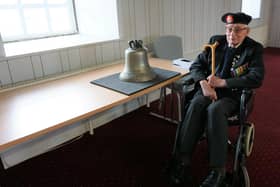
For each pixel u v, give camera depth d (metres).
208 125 1.46
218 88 1.67
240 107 1.49
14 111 1.30
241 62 1.63
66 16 2.48
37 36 2.31
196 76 1.71
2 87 1.72
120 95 1.44
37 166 1.94
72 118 1.18
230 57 1.68
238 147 1.49
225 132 1.42
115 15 2.34
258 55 1.61
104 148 2.14
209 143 1.44
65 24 2.49
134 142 2.21
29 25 2.25
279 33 5.83
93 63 2.24
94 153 2.08
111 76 1.81
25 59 1.80
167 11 2.85
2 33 2.11
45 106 1.34
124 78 1.67
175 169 1.56
